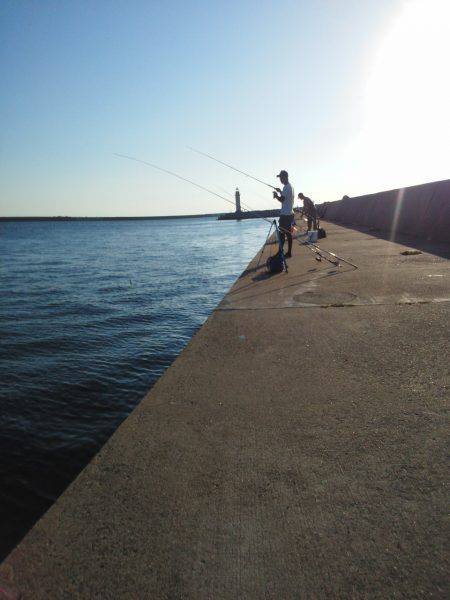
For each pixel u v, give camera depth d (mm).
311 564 1160
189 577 1141
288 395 2227
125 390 5391
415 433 1775
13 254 33625
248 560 1186
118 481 1572
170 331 8242
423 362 2516
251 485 1513
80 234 82875
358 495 1426
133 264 22844
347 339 3061
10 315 9961
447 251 7562
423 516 1306
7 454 3893
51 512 1420
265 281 6055
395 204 13188
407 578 1096
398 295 4332
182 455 1729
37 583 1147
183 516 1371
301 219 26359
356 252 8383
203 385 2426
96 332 8234
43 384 5574
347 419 1935
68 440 4168
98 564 1197
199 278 16031
